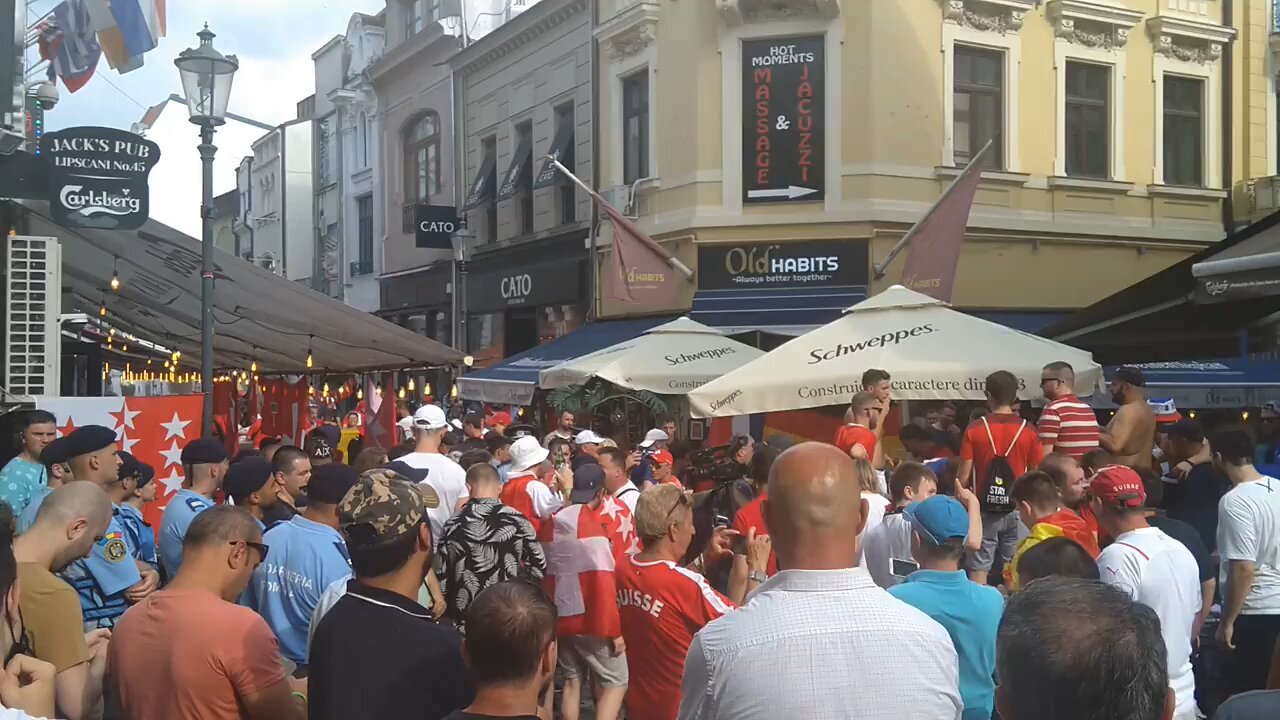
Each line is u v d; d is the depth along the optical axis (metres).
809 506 2.46
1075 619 1.93
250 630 3.25
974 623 3.65
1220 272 6.01
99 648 3.70
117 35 10.20
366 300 32.09
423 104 28.05
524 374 18.88
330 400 16.28
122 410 8.75
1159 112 19.22
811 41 17.17
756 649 2.37
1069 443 6.33
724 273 17.56
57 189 8.82
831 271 17.06
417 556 3.12
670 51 18.30
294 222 38.94
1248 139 19.98
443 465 7.29
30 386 8.97
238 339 13.66
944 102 17.36
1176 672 4.07
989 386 6.45
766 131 17.33
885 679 2.34
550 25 21.94
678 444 9.48
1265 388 14.98
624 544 6.08
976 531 5.21
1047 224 18.16
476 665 2.73
